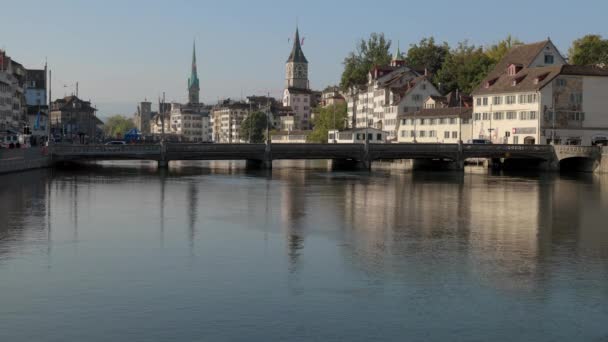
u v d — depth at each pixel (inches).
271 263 1353.3
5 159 3216.0
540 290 1170.0
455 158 4229.8
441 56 7480.3
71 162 4276.6
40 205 2203.5
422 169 4534.9
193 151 4013.3
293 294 1128.2
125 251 1464.1
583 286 1200.2
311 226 1831.9
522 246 1566.2
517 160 4645.7
